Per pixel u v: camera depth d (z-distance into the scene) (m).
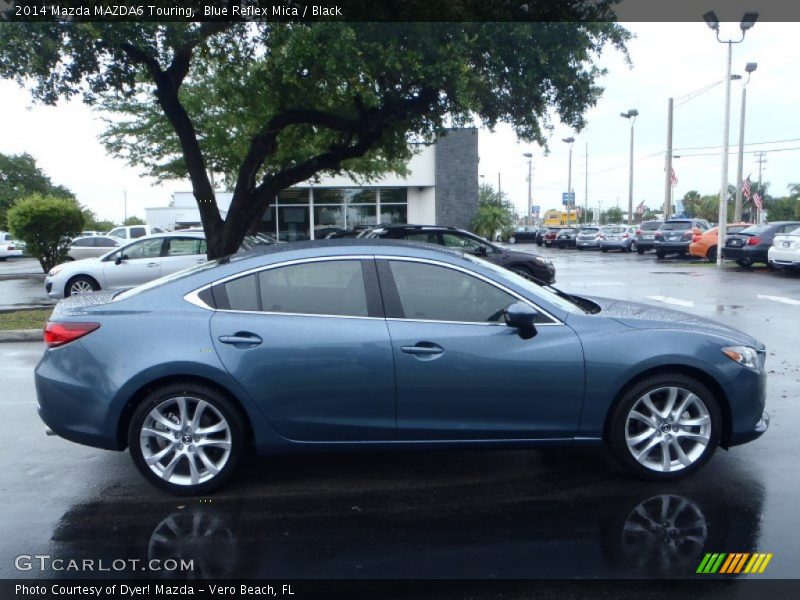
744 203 71.12
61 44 9.48
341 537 4.00
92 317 4.53
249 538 3.99
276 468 5.08
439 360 4.43
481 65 10.93
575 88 11.55
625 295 15.00
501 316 4.59
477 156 31.78
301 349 4.41
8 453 5.47
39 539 4.01
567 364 4.48
